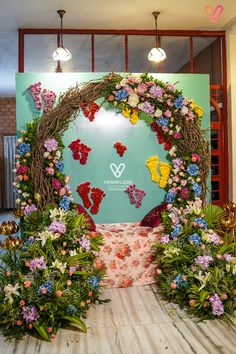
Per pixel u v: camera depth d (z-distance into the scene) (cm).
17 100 444
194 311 346
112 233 427
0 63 752
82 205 455
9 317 306
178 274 368
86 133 452
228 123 564
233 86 555
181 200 447
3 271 342
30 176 424
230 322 331
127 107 454
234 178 554
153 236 428
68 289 325
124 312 355
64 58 527
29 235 382
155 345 292
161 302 379
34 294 306
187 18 521
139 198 463
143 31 564
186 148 456
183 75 469
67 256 354
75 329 320
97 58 675
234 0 461
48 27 550
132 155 461
